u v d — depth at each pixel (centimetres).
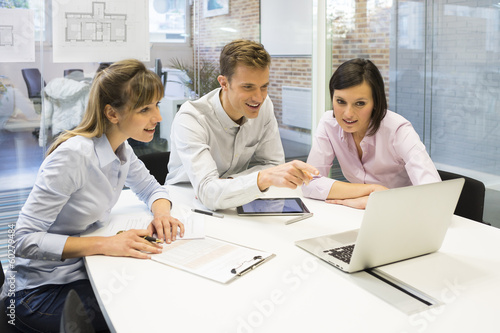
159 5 361
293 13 430
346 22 428
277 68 430
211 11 385
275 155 238
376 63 409
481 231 164
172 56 373
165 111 377
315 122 463
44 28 325
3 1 311
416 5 371
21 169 334
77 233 161
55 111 338
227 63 190
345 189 193
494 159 339
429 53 368
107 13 343
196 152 194
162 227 160
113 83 151
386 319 106
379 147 208
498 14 322
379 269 133
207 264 135
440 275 129
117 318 108
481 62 336
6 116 323
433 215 134
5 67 318
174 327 104
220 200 178
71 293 100
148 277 128
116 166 163
